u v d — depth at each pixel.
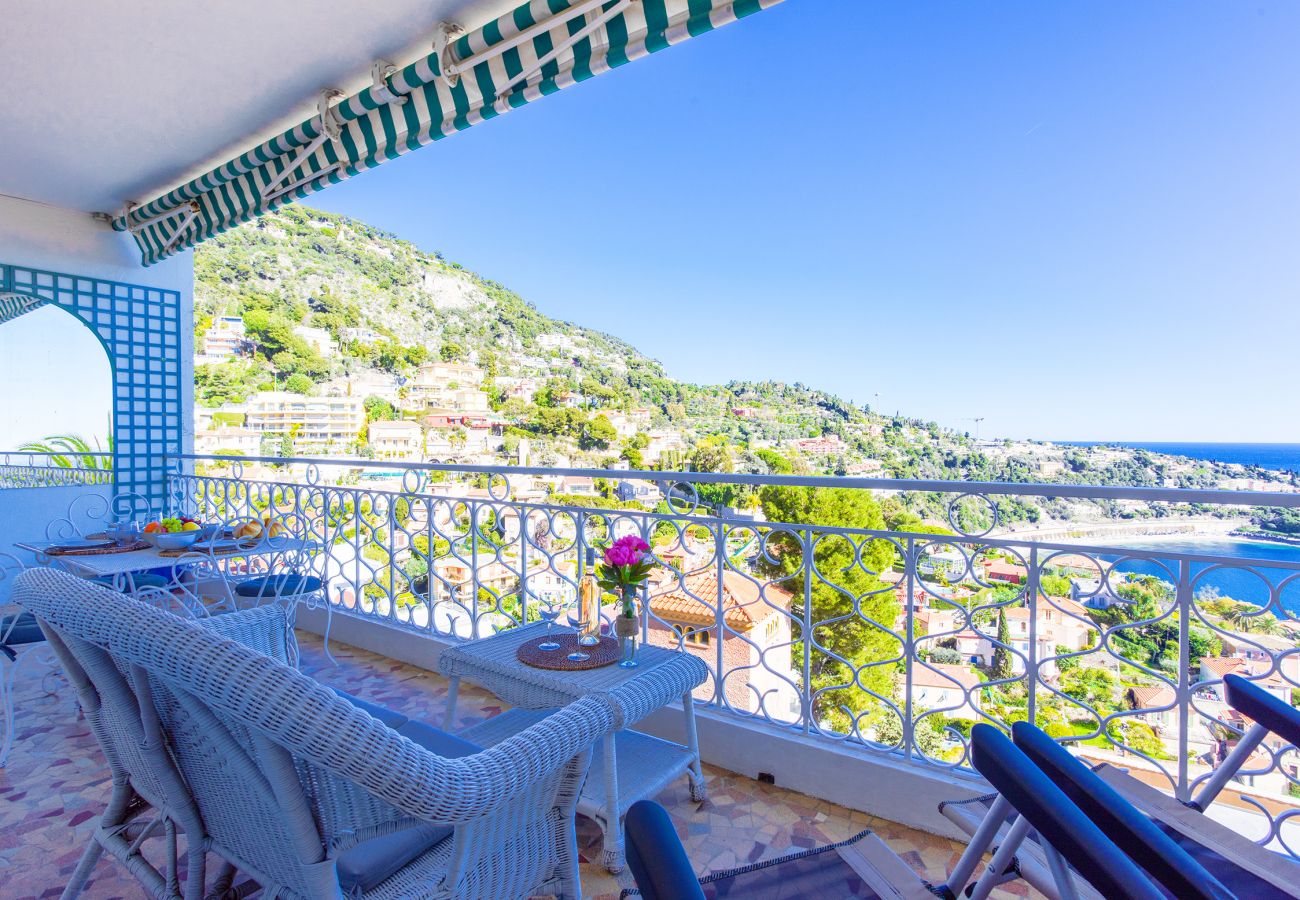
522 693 1.99
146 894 1.78
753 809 2.21
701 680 2.10
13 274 4.56
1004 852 1.20
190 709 1.09
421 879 1.19
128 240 5.13
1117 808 0.93
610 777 1.86
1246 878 1.20
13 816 2.14
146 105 3.30
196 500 5.21
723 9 2.04
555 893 1.42
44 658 3.55
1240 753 1.35
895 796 2.13
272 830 1.17
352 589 3.99
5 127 3.52
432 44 2.79
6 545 4.60
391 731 1.00
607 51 2.27
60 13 2.58
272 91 3.17
